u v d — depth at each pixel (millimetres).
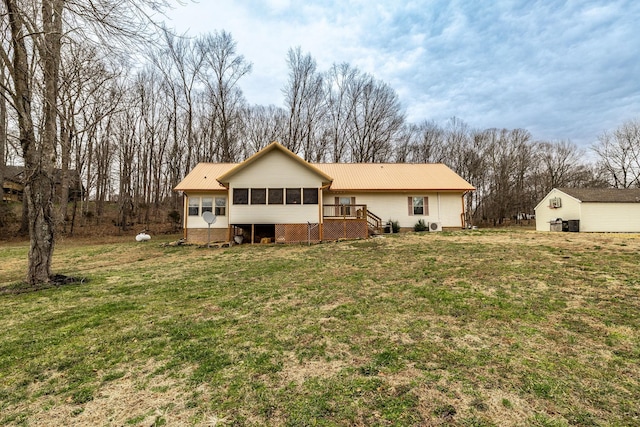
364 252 10680
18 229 19844
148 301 5711
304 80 30141
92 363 3395
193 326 4426
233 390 2799
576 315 4387
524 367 3078
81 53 6738
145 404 2629
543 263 7426
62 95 7289
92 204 32688
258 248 13031
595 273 6352
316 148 30719
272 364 3270
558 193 19234
